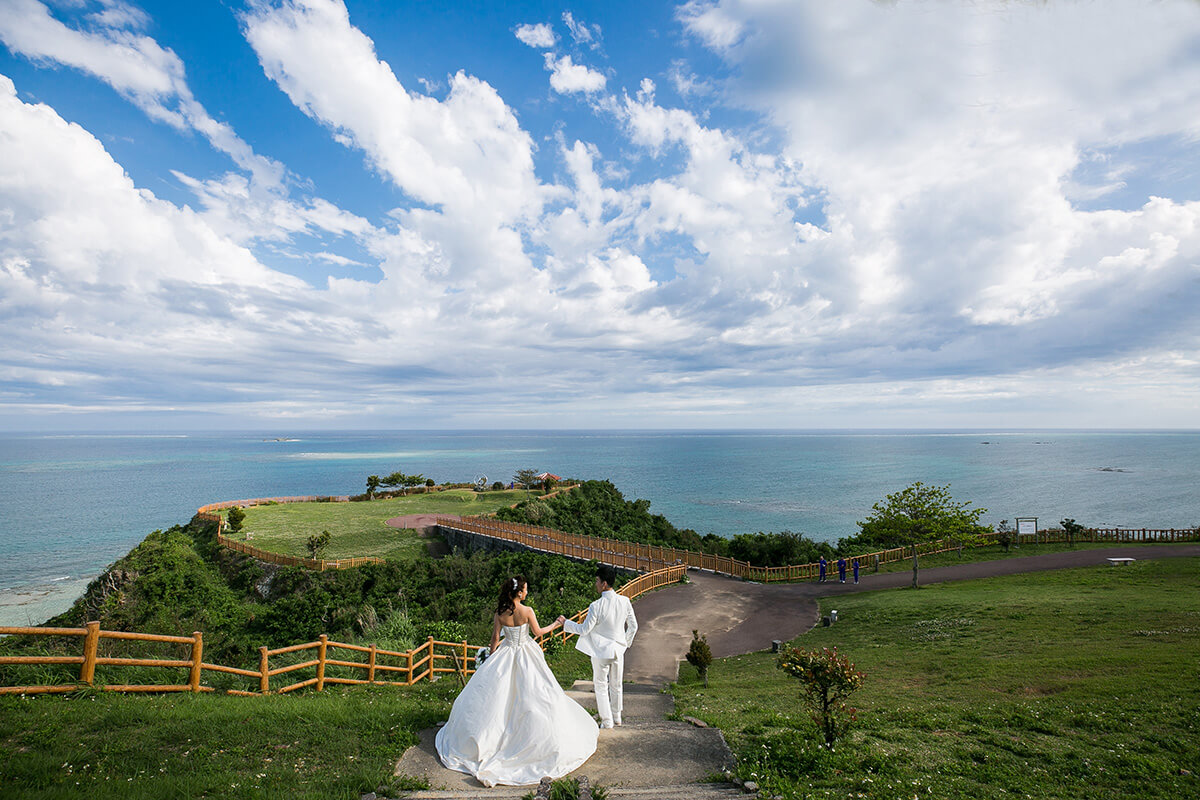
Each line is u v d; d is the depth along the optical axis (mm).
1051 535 39250
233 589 36219
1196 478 142875
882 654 15906
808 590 29047
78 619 30891
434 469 181000
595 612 7535
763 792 5531
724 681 14648
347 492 119250
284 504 64500
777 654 18203
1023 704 9375
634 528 51344
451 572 32938
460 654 16547
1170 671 10695
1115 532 38469
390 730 6875
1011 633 16328
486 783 5512
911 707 9711
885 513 29484
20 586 48125
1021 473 160375
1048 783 6234
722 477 153625
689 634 21734
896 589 27812
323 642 10984
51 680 8164
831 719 7316
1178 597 19438
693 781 5910
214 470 183875
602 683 7395
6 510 95062
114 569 35000
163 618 28719
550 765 5824
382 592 31281
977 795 5859
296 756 6090
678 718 8758
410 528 48906
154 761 5777
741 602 26562
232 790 5129
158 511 93438
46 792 4863
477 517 47844
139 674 9172
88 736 6266
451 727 6250
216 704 7930
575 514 51156
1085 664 11914
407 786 5406
